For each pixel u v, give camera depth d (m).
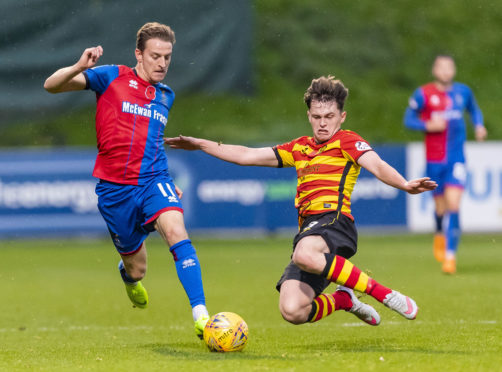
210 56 54.62
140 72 17.89
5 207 45.50
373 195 47.56
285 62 77.62
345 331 19.56
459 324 20.17
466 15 87.62
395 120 72.38
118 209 17.64
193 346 17.11
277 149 17.52
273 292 28.91
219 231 47.25
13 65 53.72
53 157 46.00
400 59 80.38
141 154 17.48
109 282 33.06
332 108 16.47
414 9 86.81
